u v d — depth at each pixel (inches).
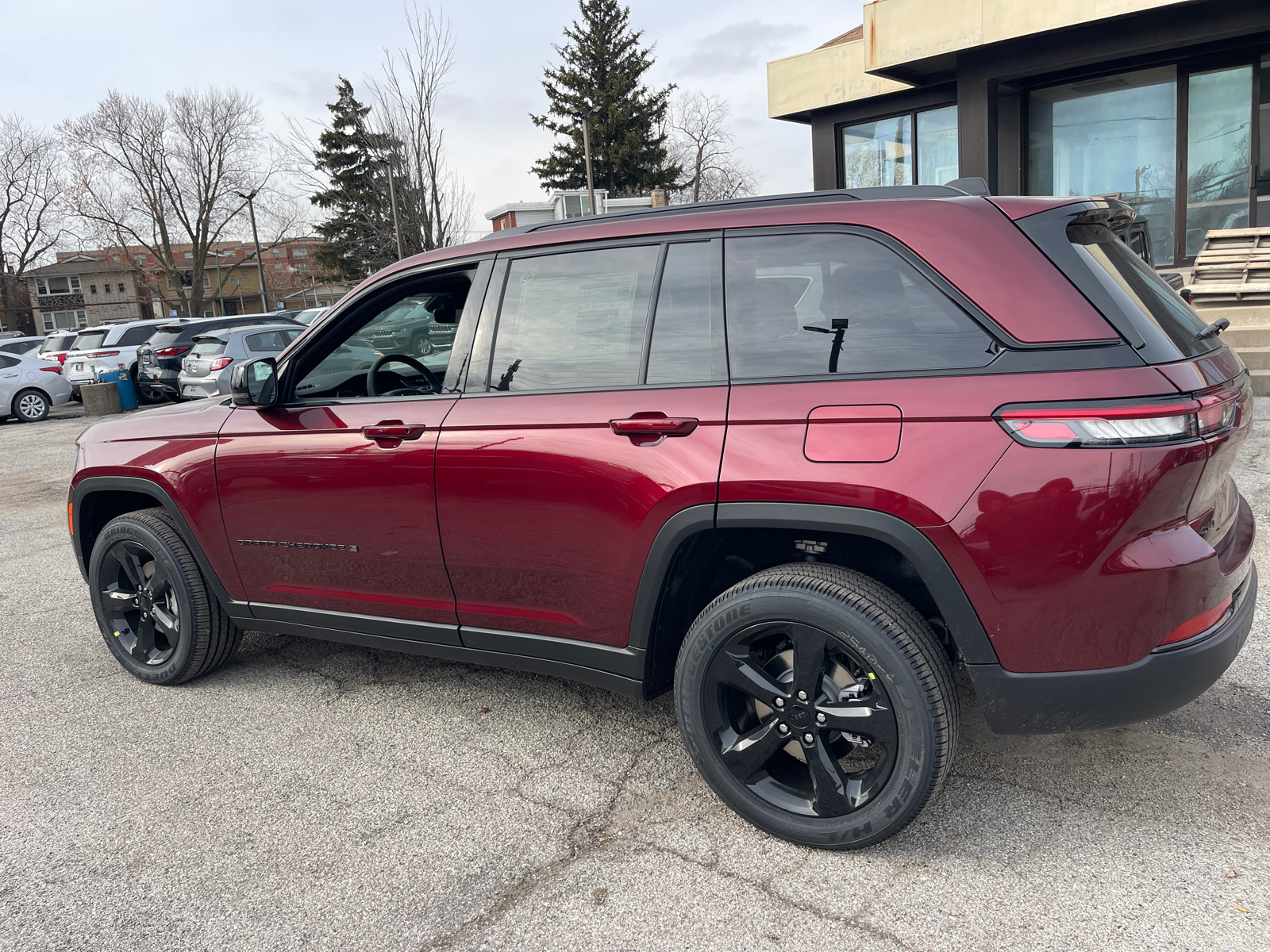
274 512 125.2
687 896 86.6
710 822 99.1
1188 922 78.3
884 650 83.8
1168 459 74.7
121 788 113.7
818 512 84.9
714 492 89.4
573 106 1834.4
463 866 93.8
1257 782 99.3
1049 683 80.8
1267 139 421.1
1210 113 433.7
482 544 108.0
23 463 431.5
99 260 2928.2
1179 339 82.4
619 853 94.3
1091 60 409.7
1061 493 76.5
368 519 116.3
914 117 535.8
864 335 86.6
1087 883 84.4
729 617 91.4
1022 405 77.8
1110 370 76.0
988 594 80.3
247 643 165.5
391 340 128.8
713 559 101.6
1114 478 75.2
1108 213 91.1
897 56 444.1
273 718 132.1
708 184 1987.0
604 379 100.0
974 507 79.0
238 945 83.4
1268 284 329.4
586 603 103.0
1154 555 77.0
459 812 104.1
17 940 85.5
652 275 99.3
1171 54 433.7
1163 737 110.3
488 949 81.0
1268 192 423.8
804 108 562.6
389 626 121.0
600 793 106.7
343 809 106.0
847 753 94.2
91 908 90.0
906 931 79.7
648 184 1847.9
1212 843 89.1
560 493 100.4
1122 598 77.6
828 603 85.9
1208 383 79.0
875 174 563.5
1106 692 80.0
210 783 113.8
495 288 110.0
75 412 719.1
